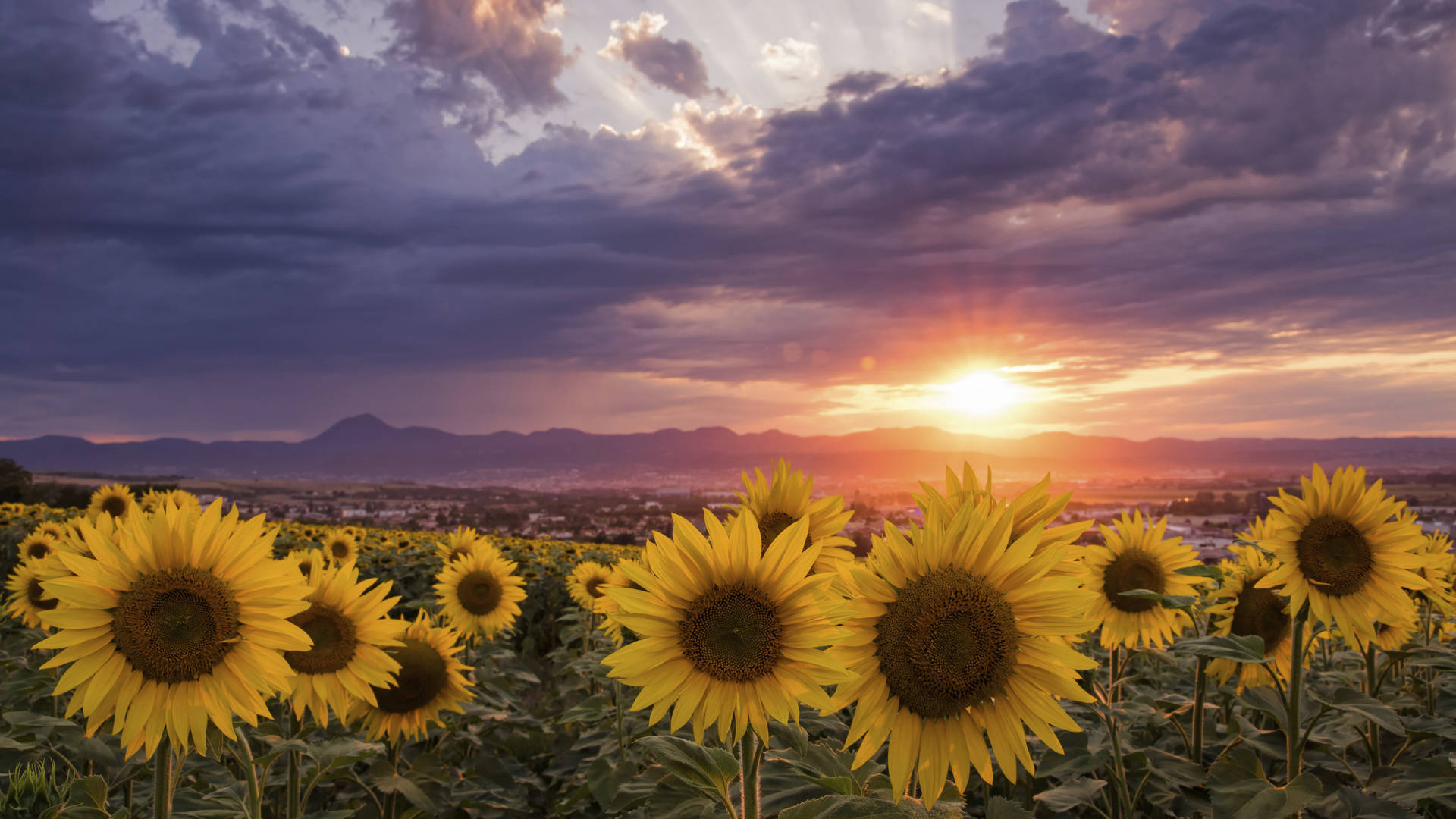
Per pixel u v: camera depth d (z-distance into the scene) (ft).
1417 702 19.49
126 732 11.18
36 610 28.78
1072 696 8.81
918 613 9.04
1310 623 17.37
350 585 16.35
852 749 13.42
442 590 32.19
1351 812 14.05
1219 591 20.48
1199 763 17.53
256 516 12.28
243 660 11.73
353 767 20.26
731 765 9.70
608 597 9.58
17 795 11.21
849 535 14.44
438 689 19.88
